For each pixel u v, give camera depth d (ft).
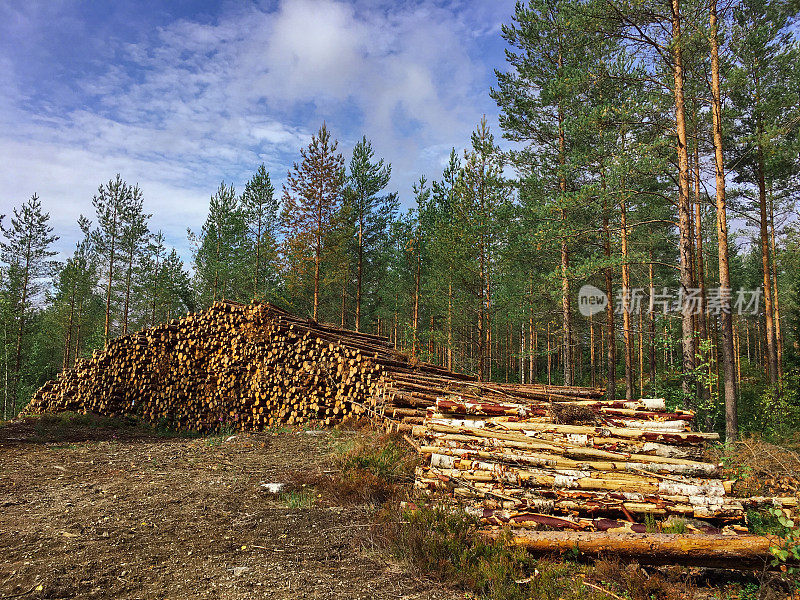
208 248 117.50
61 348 142.41
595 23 43.34
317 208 74.23
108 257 114.11
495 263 53.67
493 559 12.21
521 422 18.34
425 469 17.69
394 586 11.50
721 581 12.44
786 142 53.57
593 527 13.79
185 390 46.57
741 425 48.26
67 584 11.02
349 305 107.96
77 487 19.70
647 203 65.16
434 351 63.26
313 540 14.14
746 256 108.58
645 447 16.39
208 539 13.96
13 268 107.34
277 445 28.58
